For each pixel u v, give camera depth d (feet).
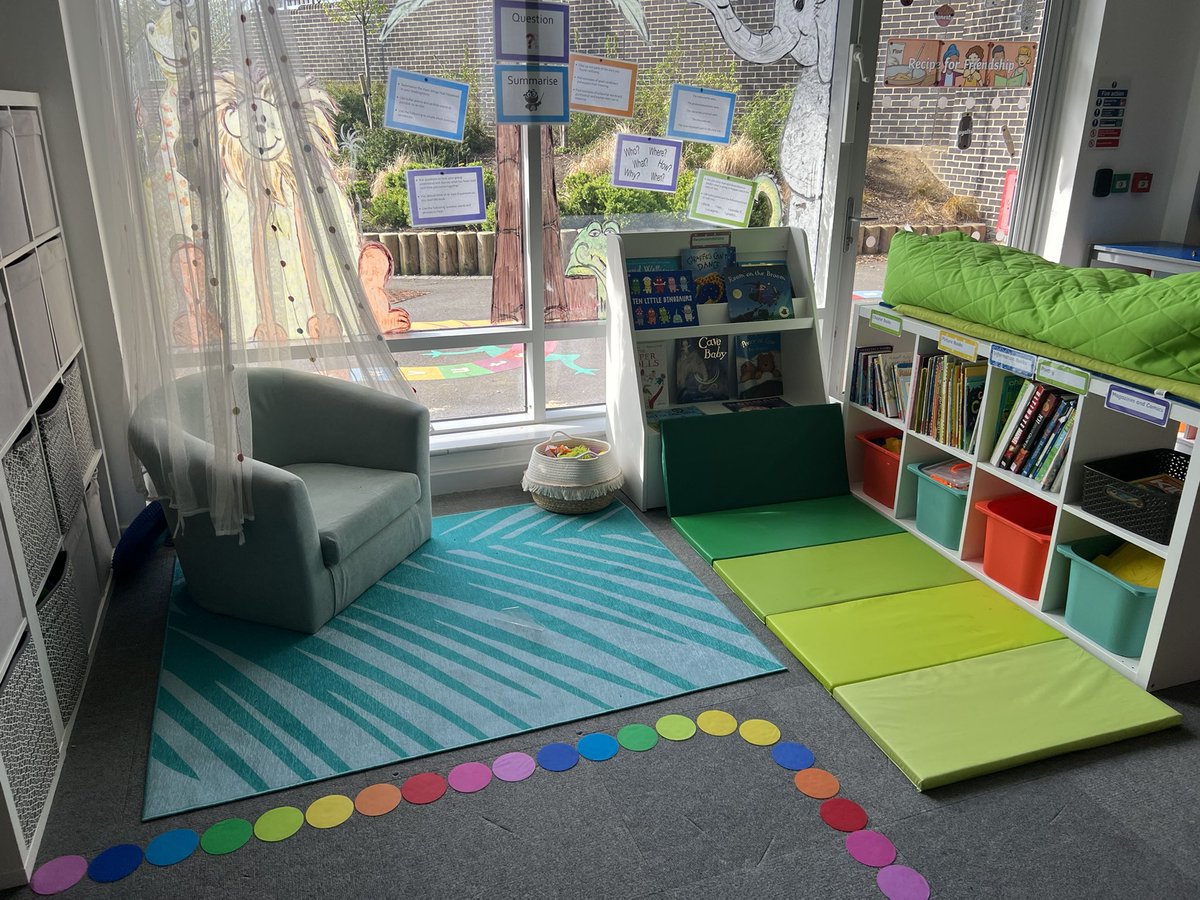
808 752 6.98
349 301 9.57
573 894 5.70
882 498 11.13
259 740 7.06
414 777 6.70
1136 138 13.07
